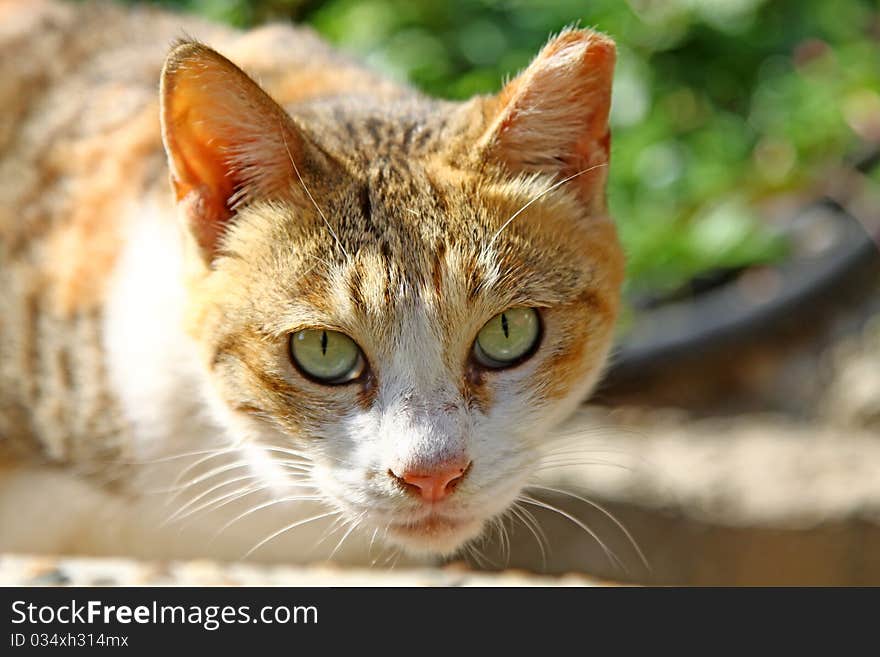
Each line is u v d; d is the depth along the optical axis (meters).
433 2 6.91
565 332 3.42
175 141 3.32
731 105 7.20
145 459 3.95
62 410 3.98
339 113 3.78
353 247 3.28
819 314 6.38
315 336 3.28
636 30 6.96
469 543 4.20
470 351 3.31
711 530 5.09
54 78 4.52
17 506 4.19
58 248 4.07
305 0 6.85
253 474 3.72
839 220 6.77
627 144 6.63
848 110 7.21
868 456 5.53
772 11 7.37
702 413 6.03
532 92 3.37
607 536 5.10
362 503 3.25
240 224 3.40
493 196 3.38
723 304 6.35
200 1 6.66
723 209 6.61
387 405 3.22
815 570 5.11
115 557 4.39
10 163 4.32
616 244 3.65
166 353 3.75
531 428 3.38
